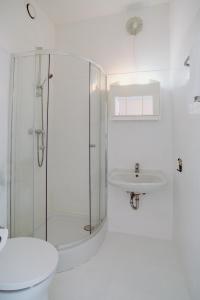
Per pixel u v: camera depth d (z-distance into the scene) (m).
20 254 1.07
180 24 1.57
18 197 1.77
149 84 1.97
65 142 2.21
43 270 0.95
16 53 1.71
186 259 1.45
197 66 1.00
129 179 2.08
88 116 2.10
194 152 1.22
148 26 2.08
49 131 2.13
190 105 1.14
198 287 1.14
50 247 1.14
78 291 1.37
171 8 1.93
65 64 2.08
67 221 2.17
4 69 1.61
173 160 1.99
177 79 1.72
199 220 1.12
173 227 2.02
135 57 2.12
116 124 2.19
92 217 2.13
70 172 2.21
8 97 1.65
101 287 1.41
